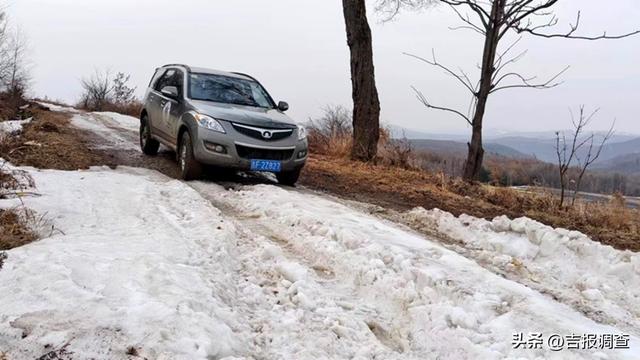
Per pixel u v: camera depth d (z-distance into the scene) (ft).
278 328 11.03
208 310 10.36
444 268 14.64
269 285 13.39
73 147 33.27
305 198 23.59
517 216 25.48
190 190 21.89
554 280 16.51
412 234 20.39
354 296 13.76
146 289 10.59
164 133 30.89
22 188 19.20
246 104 29.48
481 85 33.58
